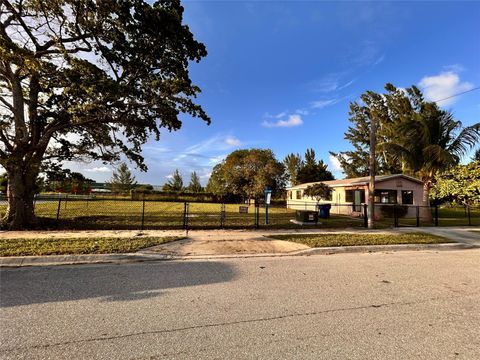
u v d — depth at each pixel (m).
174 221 13.43
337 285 4.90
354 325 3.32
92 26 10.44
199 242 8.75
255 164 34.59
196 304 3.93
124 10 10.59
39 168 11.18
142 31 11.30
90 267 6.00
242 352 2.68
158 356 2.59
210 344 2.83
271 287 4.75
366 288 4.75
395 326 3.31
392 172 32.19
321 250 8.02
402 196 20.88
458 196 18.89
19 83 10.63
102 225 11.34
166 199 37.53
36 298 4.07
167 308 3.77
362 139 37.03
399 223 15.14
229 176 35.56
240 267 6.16
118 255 6.81
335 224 13.84
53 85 10.46
